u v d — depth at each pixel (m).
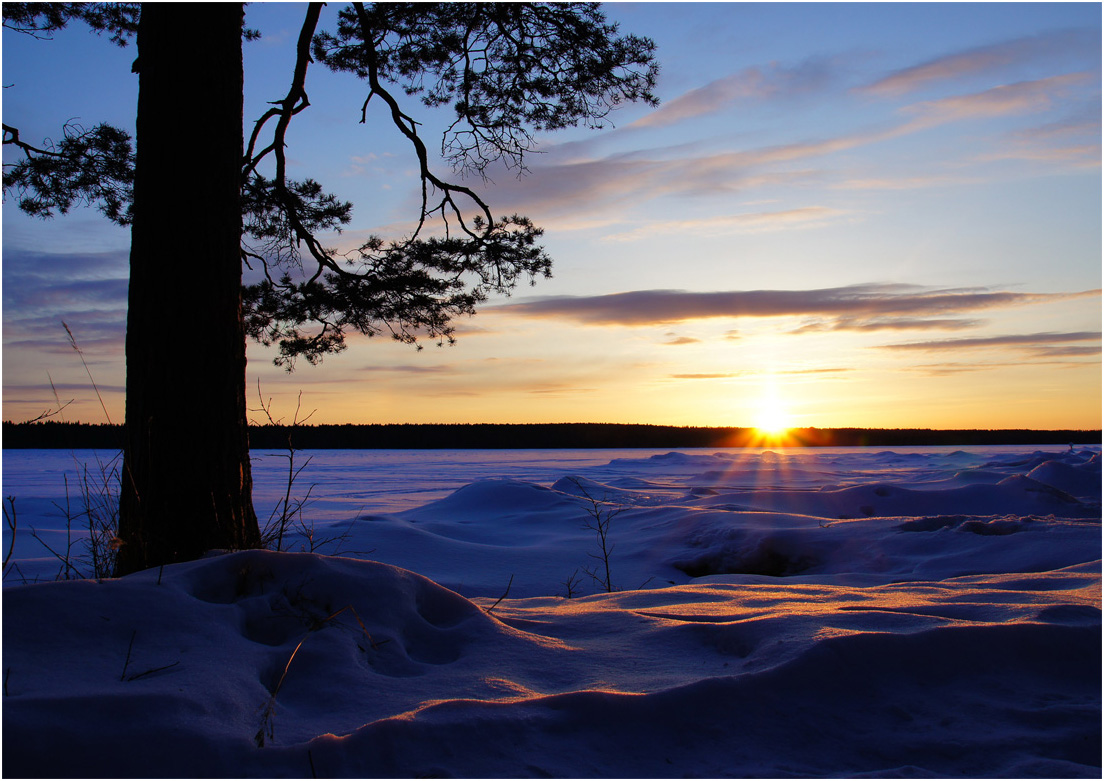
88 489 4.50
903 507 15.06
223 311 4.88
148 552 4.37
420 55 8.98
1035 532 8.28
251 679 2.79
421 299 8.64
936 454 62.12
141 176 4.92
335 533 11.32
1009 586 4.93
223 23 5.09
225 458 4.77
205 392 4.72
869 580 7.19
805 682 2.81
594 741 2.47
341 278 8.59
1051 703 2.79
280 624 3.34
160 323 4.71
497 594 8.67
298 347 9.01
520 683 2.96
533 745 2.41
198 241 4.82
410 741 2.32
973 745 2.50
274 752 2.23
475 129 9.33
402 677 3.04
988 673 2.98
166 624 3.03
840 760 2.44
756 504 16.64
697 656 3.31
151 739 2.23
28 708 2.25
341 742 2.27
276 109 7.70
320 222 8.99
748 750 2.48
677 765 2.39
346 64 9.30
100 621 2.93
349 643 3.19
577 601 4.82
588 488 20.67
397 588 3.69
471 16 8.69
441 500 19.39
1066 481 16.27
